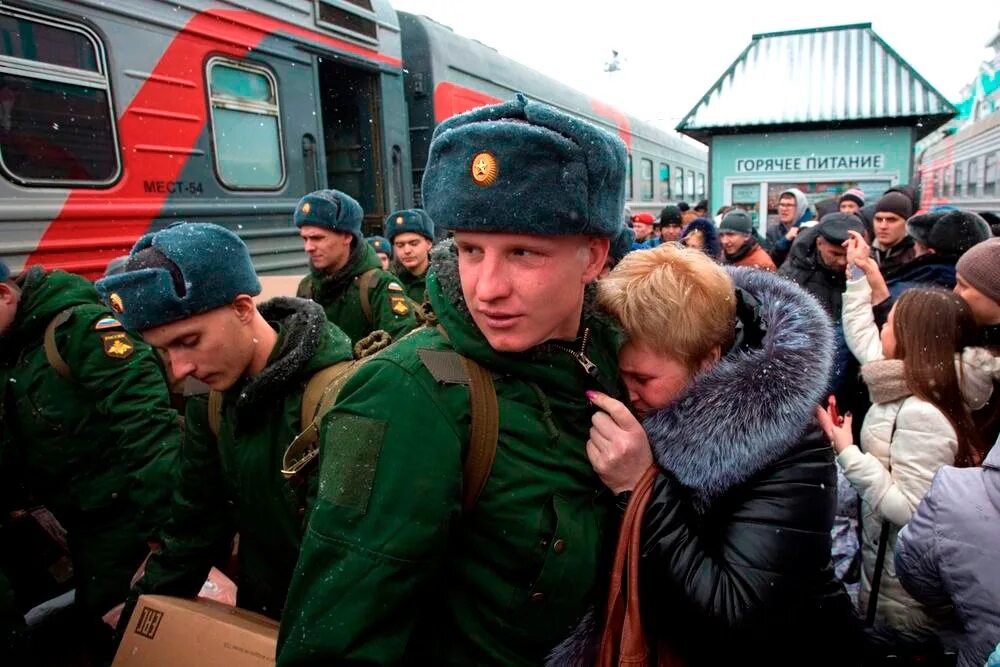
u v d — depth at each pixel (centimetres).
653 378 111
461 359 94
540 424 96
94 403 215
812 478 105
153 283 126
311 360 137
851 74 781
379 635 86
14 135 288
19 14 287
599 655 101
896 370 184
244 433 139
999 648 106
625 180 98
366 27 502
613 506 109
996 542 127
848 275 283
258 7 405
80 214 312
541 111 85
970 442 173
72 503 224
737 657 105
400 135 545
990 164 839
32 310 213
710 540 111
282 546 140
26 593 273
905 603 176
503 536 93
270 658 129
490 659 96
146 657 143
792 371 104
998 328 194
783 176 789
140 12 337
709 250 435
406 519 87
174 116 355
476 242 87
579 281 93
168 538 159
